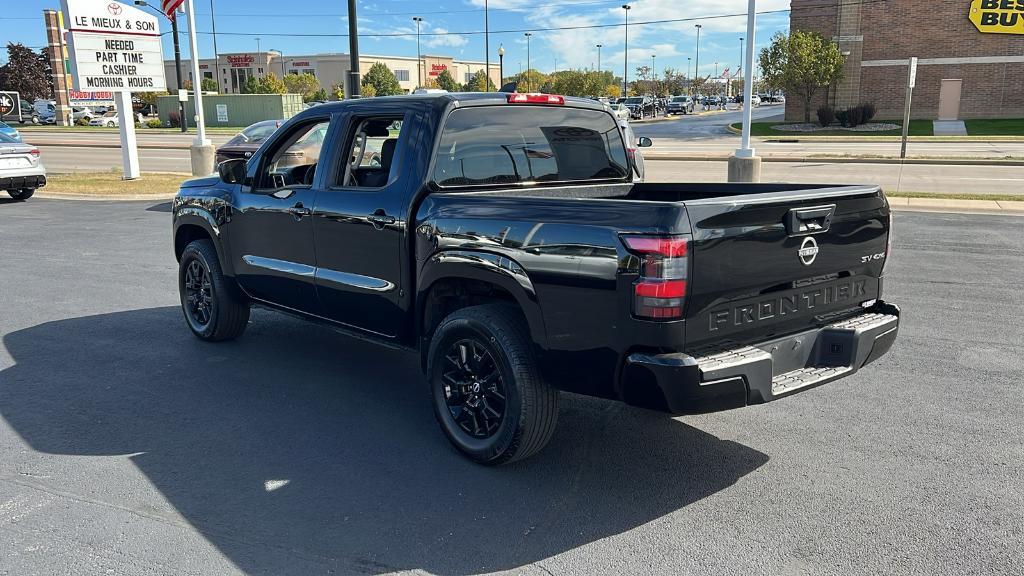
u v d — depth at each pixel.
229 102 59.09
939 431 4.65
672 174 20.69
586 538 3.47
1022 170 20.55
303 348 6.39
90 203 16.12
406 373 5.79
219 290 6.20
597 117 5.30
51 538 3.47
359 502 3.81
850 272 4.11
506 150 4.78
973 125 39.00
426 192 4.43
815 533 3.50
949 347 6.29
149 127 60.19
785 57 43.88
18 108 67.31
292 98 60.38
